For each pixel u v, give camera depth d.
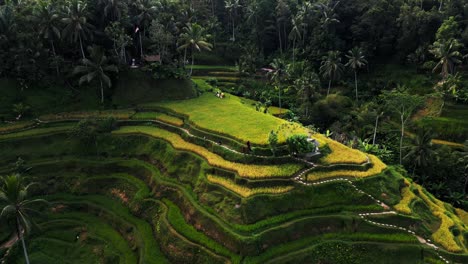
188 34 66.50
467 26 72.88
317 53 82.56
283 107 75.62
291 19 88.56
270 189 36.41
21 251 37.47
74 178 46.56
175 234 35.16
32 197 44.50
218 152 43.56
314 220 34.28
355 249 32.44
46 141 50.41
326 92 79.88
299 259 31.59
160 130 52.31
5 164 47.22
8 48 58.03
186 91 65.38
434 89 68.69
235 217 34.38
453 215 39.09
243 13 102.62
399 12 80.88
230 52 95.25
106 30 59.50
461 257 31.36
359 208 35.47
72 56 64.19
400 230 33.72
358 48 76.00
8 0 66.25
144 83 63.00
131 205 41.62
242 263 30.81
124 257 35.97
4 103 55.59
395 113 67.25
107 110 58.84
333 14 84.31
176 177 43.00
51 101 58.09
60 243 38.56
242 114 54.56
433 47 71.94
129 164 47.25
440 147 56.00
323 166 39.41
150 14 67.00
